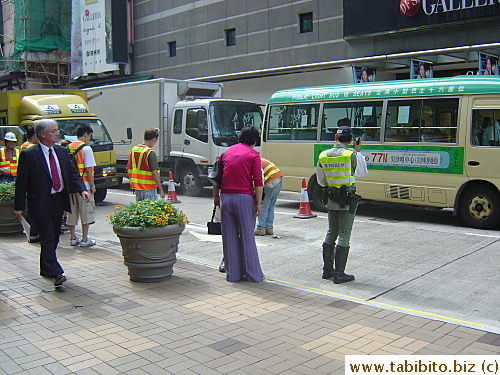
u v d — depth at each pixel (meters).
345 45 19.12
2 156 10.77
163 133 16.59
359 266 7.70
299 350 4.62
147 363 4.37
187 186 16.33
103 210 13.95
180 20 25.50
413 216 12.03
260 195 6.80
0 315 5.55
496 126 10.08
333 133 12.52
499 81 10.20
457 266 7.58
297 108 13.23
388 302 6.11
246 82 22.62
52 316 5.52
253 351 4.60
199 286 6.62
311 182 12.96
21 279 6.94
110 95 18.44
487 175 10.12
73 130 14.23
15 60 32.16
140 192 8.55
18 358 4.48
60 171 6.53
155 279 6.73
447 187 10.66
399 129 11.38
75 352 4.60
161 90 16.48
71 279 6.93
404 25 17.17
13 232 10.12
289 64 20.97
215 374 4.17
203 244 9.45
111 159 14.83
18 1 32.34
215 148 15.38
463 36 16.11
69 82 32.97
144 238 6.54
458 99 10.53
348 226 6.81
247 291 6.42
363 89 12.08
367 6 18.06
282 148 13.45
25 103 14.44
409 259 8.04
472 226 10.45
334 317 5.48
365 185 11.88
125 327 5.19
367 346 4.70
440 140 10.76
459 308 5.86
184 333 5.03
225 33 23.50
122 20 27.92
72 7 30.34
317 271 7.51
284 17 21.00
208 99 15.88
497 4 15.07
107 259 8.06
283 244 9.24
